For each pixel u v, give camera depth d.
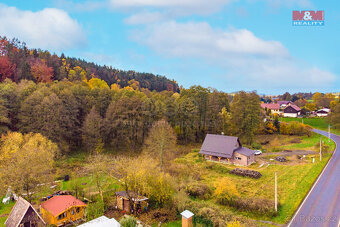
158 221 31.52
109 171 44.78
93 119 61.78
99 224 26.94
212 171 51.16
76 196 37.03
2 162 41.75
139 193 35.75
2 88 57.59
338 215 30.31
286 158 57.59
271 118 120.31
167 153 56.88
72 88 70.19
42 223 29.33
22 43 112.50
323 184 39.66
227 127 78.75
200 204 32.69
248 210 33.19
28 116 57.50
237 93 79.12
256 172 47.12
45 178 36.34
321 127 96.56
